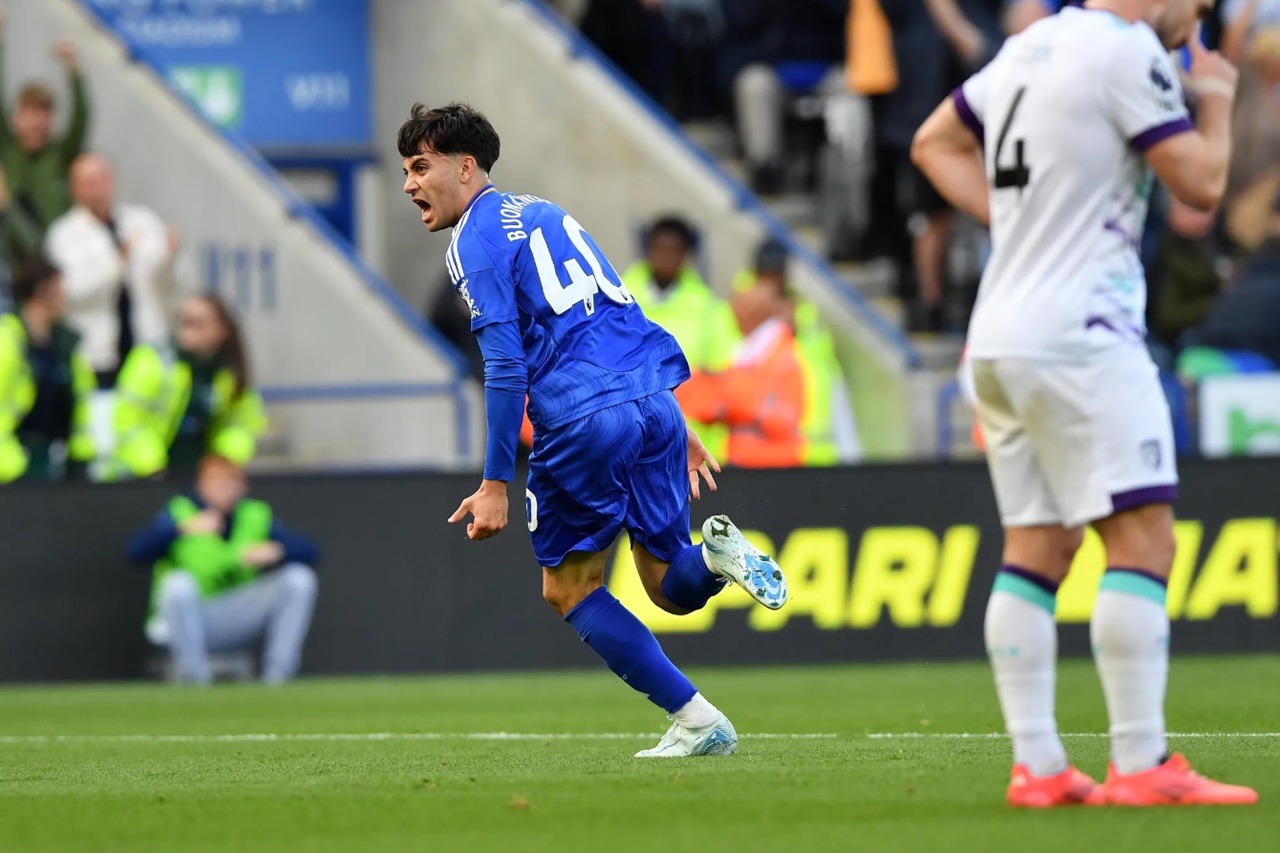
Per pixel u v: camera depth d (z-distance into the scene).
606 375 19.33
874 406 51.47
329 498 42.72
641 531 19.80
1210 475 41.34
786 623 41.81
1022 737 15.20
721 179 53.81
